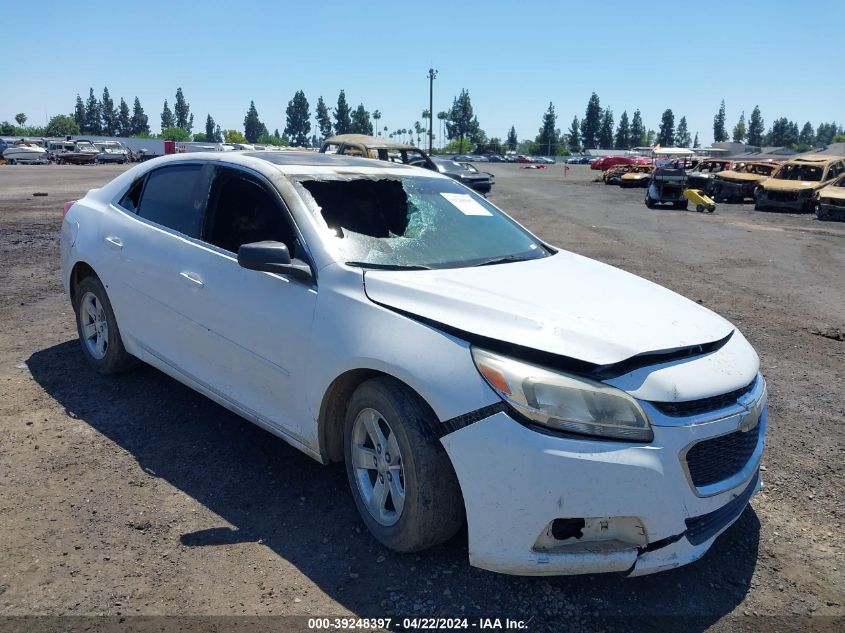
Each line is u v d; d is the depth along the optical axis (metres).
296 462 3.93
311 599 2.80
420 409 2.89
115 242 4.63
